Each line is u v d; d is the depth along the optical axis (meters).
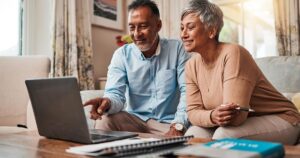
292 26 2.65
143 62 1.77
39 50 2.84
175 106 1.82
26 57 2.25
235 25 3.14
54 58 2.57
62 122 1.01
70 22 2.67
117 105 1.56
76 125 0.96
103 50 3.22
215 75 1.30
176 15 3.21
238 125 1.16
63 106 0.97
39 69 2.22
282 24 2.68
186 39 1.34
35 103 1.09
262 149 0.69
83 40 2.83
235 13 3.14
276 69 1.94
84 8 2.85
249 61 1.25
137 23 1.68
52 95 0.99
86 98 1.81
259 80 1.28
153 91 1.78
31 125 1.78
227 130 1.13
